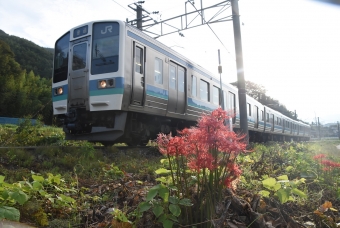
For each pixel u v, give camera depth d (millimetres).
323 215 2691
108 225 2404
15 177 4391
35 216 2523
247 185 3521
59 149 6738
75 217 2678
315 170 4730
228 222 2277
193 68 11516
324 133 91250
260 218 2324
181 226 2123
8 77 46531
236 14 12227
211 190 2096
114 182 4047
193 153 2133
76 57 8352
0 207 2064
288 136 34938
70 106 8375
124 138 8578
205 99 12562
